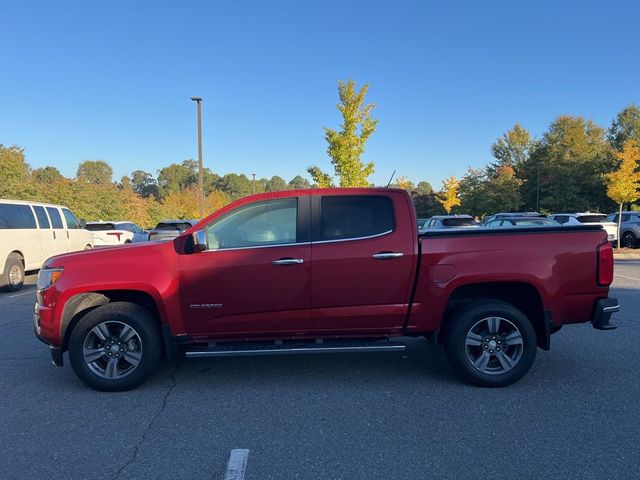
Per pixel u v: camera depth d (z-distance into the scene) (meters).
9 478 3.27
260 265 4.75
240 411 4.35
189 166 120.94
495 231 4.90
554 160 54.34
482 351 4.87
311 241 4.85
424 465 3.38
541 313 4.86
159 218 48.47
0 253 10.88
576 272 4.85
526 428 3.93
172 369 5.54
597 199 49.50
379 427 3.98
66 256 4.94
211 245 4.89
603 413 4.21
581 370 5.37
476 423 4.04
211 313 4.79
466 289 5.11
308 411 4.33
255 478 3.25
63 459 3.52
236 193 111.94
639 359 5.76
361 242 4.83
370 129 23.81
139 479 3.25
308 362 5.79
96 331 4.78
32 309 9.16
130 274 4.73
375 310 4.84
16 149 28.03
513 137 75.88
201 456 3.54
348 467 3.37
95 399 4.66
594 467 3.33
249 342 4.95
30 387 5.00
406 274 4.82
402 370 5.46
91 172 110.12
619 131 54.91
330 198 4.96
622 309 8.58
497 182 53.34
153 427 4.03
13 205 11.66
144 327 4.79
